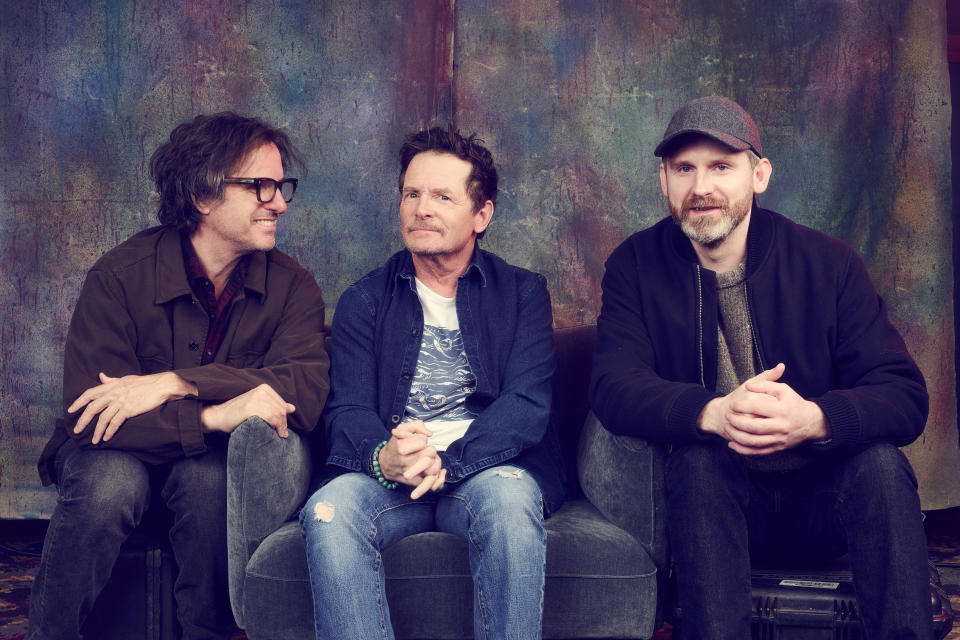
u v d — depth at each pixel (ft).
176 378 6.84
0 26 10.25
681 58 10.46
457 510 6.39
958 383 13.09
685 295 7.14
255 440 6.43
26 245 10.37
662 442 6.32
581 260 10.57
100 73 10.29
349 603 5.73
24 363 10.42
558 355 8.14
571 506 7.25
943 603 5.96
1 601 8.61
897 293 10.43
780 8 10.41
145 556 6.70
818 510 6.47
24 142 10.32
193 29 10.31
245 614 6.33
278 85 10.37
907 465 5.97
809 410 5.97
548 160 10.50
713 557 5.90
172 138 7.59
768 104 10.45
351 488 6.30
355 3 10.37
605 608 6.34
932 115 10.39
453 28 10.43
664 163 7.16
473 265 7.51
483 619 5.82
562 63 10.46
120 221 10.37
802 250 7.13
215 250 7.52
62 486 6.60
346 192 10.47
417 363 7.32
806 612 6.02
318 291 7.88
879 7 10.34
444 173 7.21
